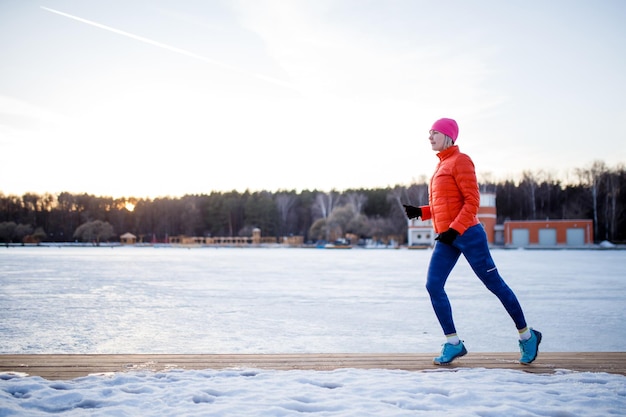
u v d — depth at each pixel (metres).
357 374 3.31
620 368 3.58
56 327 7.52
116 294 12.19
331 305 10.23
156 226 95.00
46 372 3.35
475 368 3.53
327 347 6.17
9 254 41.84
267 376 3.22
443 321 3.67
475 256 3.54
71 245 82.50
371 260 32.41
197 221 93.00
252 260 32.25
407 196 71.31
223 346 6.18
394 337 6.87
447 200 3.64
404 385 3.00
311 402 2.71
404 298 11.59
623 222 63.53
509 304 3.60
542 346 6.28
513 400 2.75
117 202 96.94
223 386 2.96
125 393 2.79
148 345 6.23
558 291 13.06
